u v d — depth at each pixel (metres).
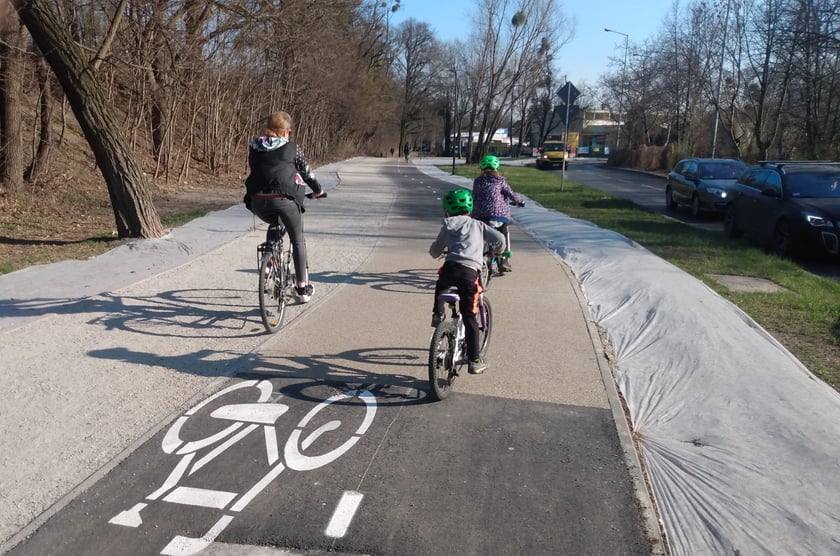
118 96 20.42
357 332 5.79
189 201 16.12
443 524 3.04
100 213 12.91
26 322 5.79
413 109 83.81
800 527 3.09
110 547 2.86
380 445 3.78
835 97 23.69
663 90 41.66
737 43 29.33
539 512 3.15
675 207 18.30
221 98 23.52
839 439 3.92
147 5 16.25
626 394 4.68
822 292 7.71
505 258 7.72
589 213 15.63
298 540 2.91
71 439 3.78
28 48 12.78
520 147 82.81
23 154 14.27
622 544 2.93
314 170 33.06
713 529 3.09
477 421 4.11
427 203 16.98
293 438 3.84
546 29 46.28
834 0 19.16
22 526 3.00
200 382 4.62
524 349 5.46
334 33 32.19
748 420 4.20
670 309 6.57
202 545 2.88
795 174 11.09
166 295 6.91
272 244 5.78
